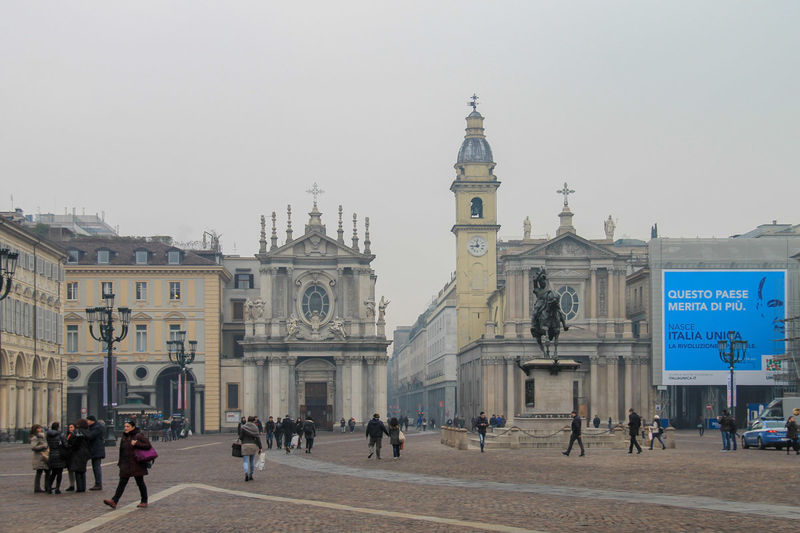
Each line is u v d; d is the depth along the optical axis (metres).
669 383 122.25
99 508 30.45
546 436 62.66
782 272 122.56
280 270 126.44
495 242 151.88
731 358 80.00
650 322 128.75
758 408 106.44
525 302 129.25
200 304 123.81
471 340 151.62
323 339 125.12
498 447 63.78
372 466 51.03
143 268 122.94
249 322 125.38
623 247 179.50
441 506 29.77
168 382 127.00
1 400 86.38
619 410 128.12
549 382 62.75
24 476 44.91
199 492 35.41
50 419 101.25
